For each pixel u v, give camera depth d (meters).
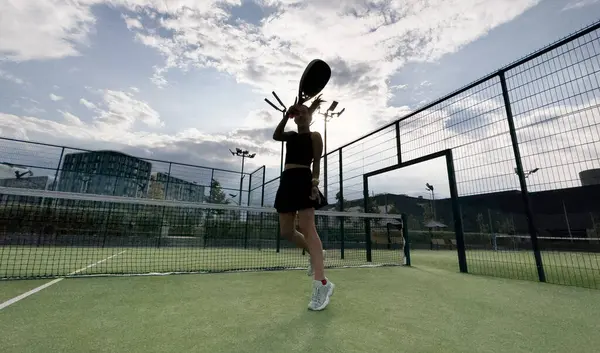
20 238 7.79
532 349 1.35
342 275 3.84
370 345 1.35
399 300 2.33
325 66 2.29
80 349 1.25
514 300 2.42
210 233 10.53
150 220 9.84
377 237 8.09
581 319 1.86
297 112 2.22
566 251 10.50
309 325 1.63
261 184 11.39
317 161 2.12
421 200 28.62
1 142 8.54
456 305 2.20
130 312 1.86
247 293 2.51
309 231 2.11
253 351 1.25
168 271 3.95
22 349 1.24
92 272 3.84
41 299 2.17
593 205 17.58
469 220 21.12
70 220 8.73
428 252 12.19
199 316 1.78
